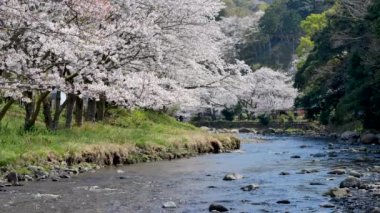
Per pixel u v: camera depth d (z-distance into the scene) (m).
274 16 110.12
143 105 21.02
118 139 19.91
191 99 25.77
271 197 10.71
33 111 18.48
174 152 20.77
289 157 20.78
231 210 9.27
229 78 29.73
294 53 108.19
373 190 11.10
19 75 15.29
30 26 13.45
